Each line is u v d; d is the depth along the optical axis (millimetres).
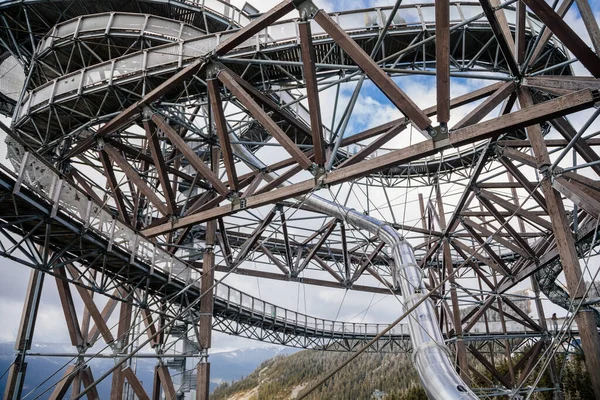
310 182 11578
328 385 91812
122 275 16469
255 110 11500
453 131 9508
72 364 15859
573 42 8570
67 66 17516
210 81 12242
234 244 28141
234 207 13070
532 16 16625
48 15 20297
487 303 23828
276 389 107875
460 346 21344
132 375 17312
